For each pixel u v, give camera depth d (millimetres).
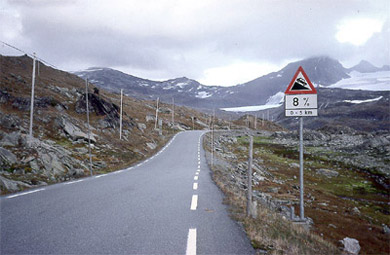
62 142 33188
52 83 72938
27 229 5516
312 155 79438
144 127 69812
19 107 39844
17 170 15711
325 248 6863
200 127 137500
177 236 5281
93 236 5164
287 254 4797
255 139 118438
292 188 32750
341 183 48906
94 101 52750
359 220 24047
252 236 5477
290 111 7578
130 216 6766
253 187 25734
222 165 29156
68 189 11266
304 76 7461
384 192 43281
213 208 7969
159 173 19281
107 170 23547
